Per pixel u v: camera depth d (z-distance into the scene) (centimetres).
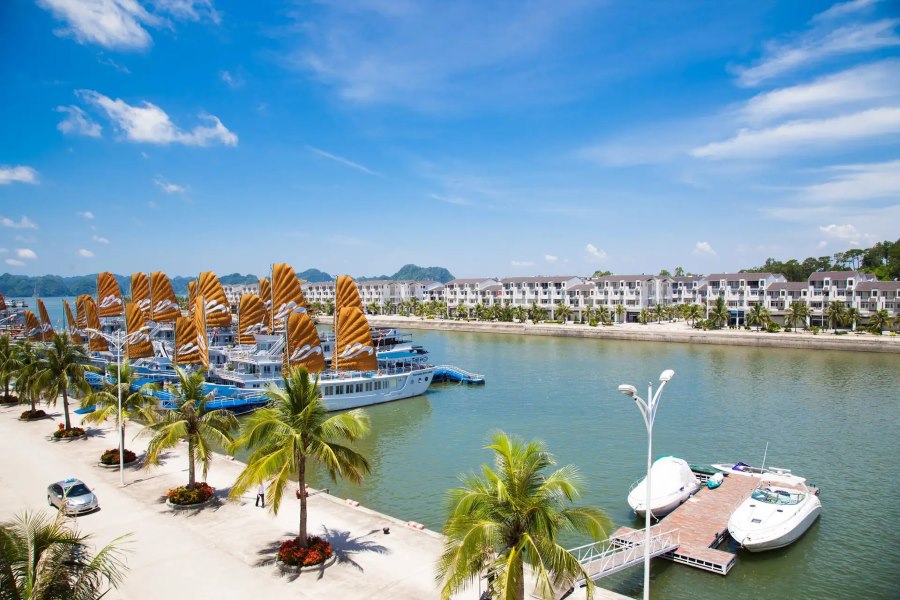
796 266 16762
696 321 12988
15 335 10756
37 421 4575
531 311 14700
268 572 2091
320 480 3609
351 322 5778
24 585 1187
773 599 2291
